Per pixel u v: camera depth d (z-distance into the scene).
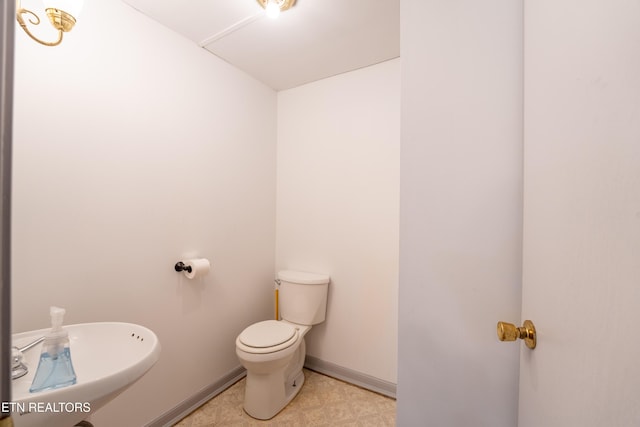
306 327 1.85
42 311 1.03
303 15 1.37
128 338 0.97
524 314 0.61
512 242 0.68
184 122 1.54
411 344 0.82
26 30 0.85
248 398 1.56
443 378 0.77
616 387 0.28
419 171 0.80
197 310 1.61
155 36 1.40
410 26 0.83
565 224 0.41
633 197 0.27
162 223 1.43
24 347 0.86
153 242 1.40
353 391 1.79
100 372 0.85
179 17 1.39
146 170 1.37
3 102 0.29
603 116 0.32
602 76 0.32
